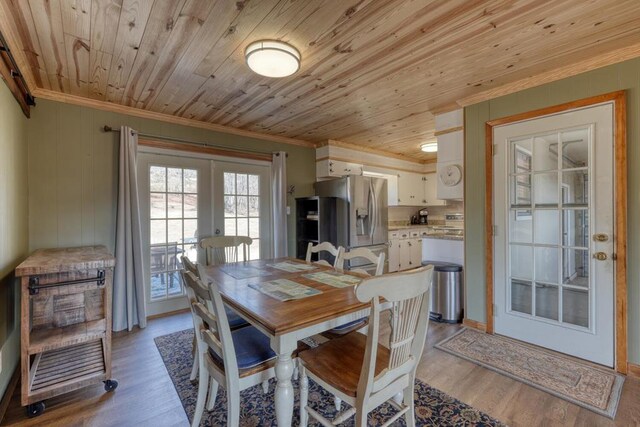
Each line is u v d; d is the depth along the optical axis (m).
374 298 1.08
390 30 1.75
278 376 1.29
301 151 4.49
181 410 1.74
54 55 2.00
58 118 2.68
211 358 1.54
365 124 3.65
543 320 2.43
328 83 2.48
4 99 1.82
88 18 1.62
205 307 1.55
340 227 4.17
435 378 2.03
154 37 1.80
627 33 1.80
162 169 3.31
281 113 3.23
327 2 1.50
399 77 2.38
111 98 2.78
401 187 5.57
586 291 2.22
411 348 1.38
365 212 4.23
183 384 2.00
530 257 2.51
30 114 2.53
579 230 2.25
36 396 1.67
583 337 2.22
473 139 2.82
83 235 2.80
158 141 3.22
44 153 2.61
